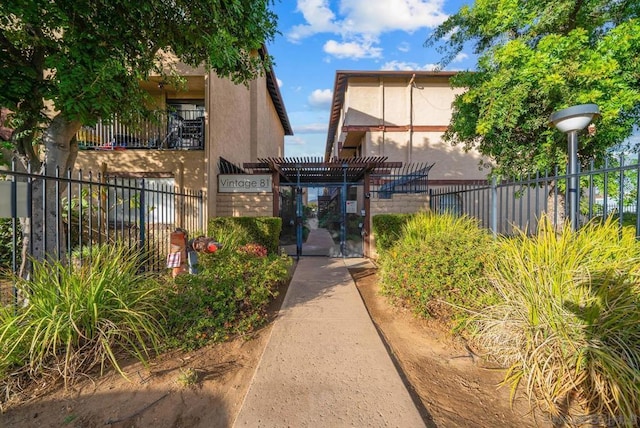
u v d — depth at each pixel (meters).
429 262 3.74
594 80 5.32
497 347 2.81
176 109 9.22
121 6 4.16
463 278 3.55
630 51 5.44
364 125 14.03
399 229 7.43
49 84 4.18
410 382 2.57
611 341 2.28
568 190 3.98
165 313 3.36
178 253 4.25
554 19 5.91
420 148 14.02
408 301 3.95
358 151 16.62
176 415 2.18
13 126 4.71
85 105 3.98
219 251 5.04
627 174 4.46
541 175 6.66
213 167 8.49
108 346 2.52
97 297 2.84
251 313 3.69
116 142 8.70
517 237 3.69
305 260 8.30
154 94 9.88
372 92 14.08
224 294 3.60
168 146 8.89
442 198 8.23
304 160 8.23
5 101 3.97
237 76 6.17
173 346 3.01
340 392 2.34
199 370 2.70
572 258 2.77
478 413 2.20
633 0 5.87
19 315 2.62
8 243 5.82
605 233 3.08
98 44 4.09
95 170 8.01
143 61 4.98
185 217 8.04
